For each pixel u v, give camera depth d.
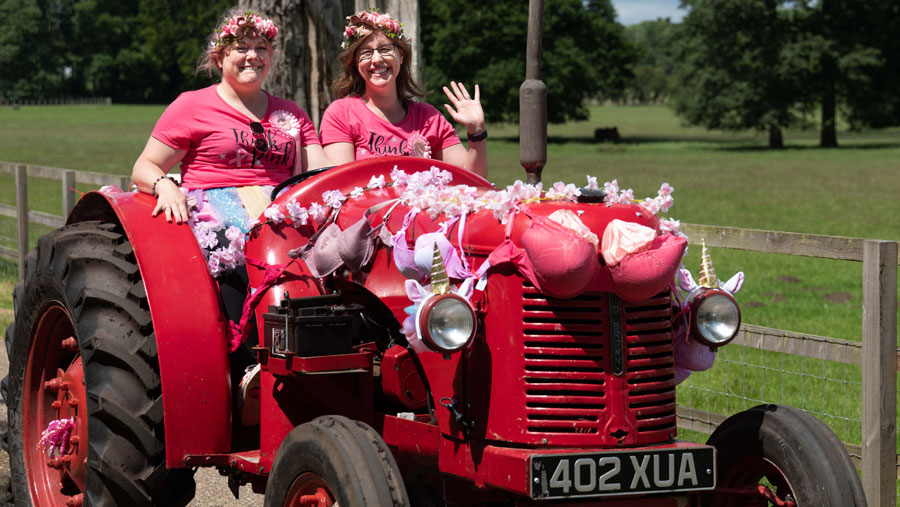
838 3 62.97
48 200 18.94
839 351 4.80
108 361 3.77
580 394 3.03
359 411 3.58
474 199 3.28
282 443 3.22
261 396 3.56
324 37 7.33
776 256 15.03
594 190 3.18
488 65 62.69
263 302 3.66
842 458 3.15
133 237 3.80
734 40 62.38
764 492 3.30
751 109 61.00
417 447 3.38
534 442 3.00
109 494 3.69
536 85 3.45
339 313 3.35
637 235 2.95
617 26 68.19
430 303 2.94
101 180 9.33
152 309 3.63
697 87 63.12
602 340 3.03
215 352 3.65
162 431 3.70
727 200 23.83
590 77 65.50
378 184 3.74
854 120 64.81
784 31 62.69
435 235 3.18
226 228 3.97
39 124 69.19
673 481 3.00
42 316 4.32
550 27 66.25
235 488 3.81
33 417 4.47
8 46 126.12
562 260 2.90
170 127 4.12
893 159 45.91
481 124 4.50
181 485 3.85
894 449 4.54
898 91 63.31
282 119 4.26
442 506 3.67
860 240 4.68
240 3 7.29
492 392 3.07
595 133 64.81
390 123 4.46
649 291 2.98
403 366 3.45
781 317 10.05
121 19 132.00
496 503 3.54
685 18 64.31
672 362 3.18
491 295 3.09
